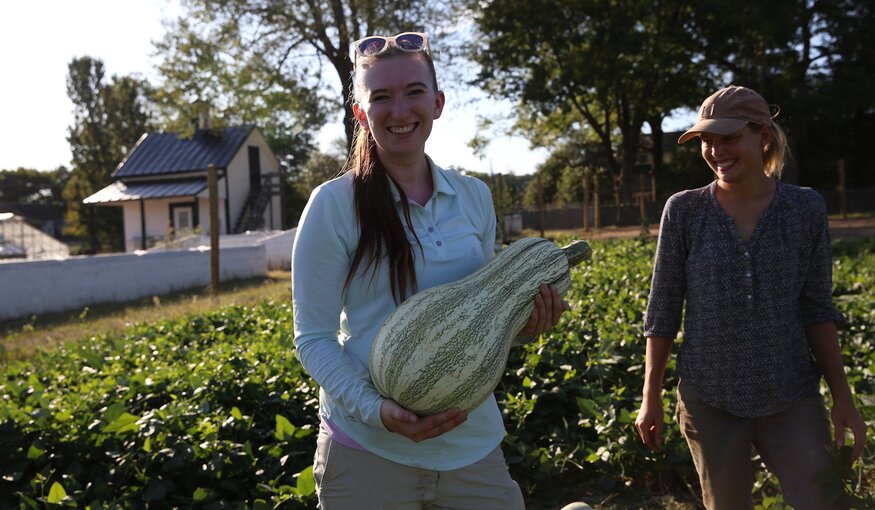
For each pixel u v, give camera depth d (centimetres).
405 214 248
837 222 2845
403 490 247
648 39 3666
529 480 483
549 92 3788
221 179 4081
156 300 1322
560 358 600
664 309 321
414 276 244
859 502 283
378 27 2822
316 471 258
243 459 461
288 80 3019
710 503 313
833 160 4144
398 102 242
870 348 645
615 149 5625
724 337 299
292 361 611
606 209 3794
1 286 1371
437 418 225
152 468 448
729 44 3681
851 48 3481
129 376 612
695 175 4469
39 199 10100
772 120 308
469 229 262
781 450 293
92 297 1566
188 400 537
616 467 482
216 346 783
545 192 5519
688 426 316
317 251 240
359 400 229
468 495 256
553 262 255
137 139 6700
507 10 3688
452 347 227
